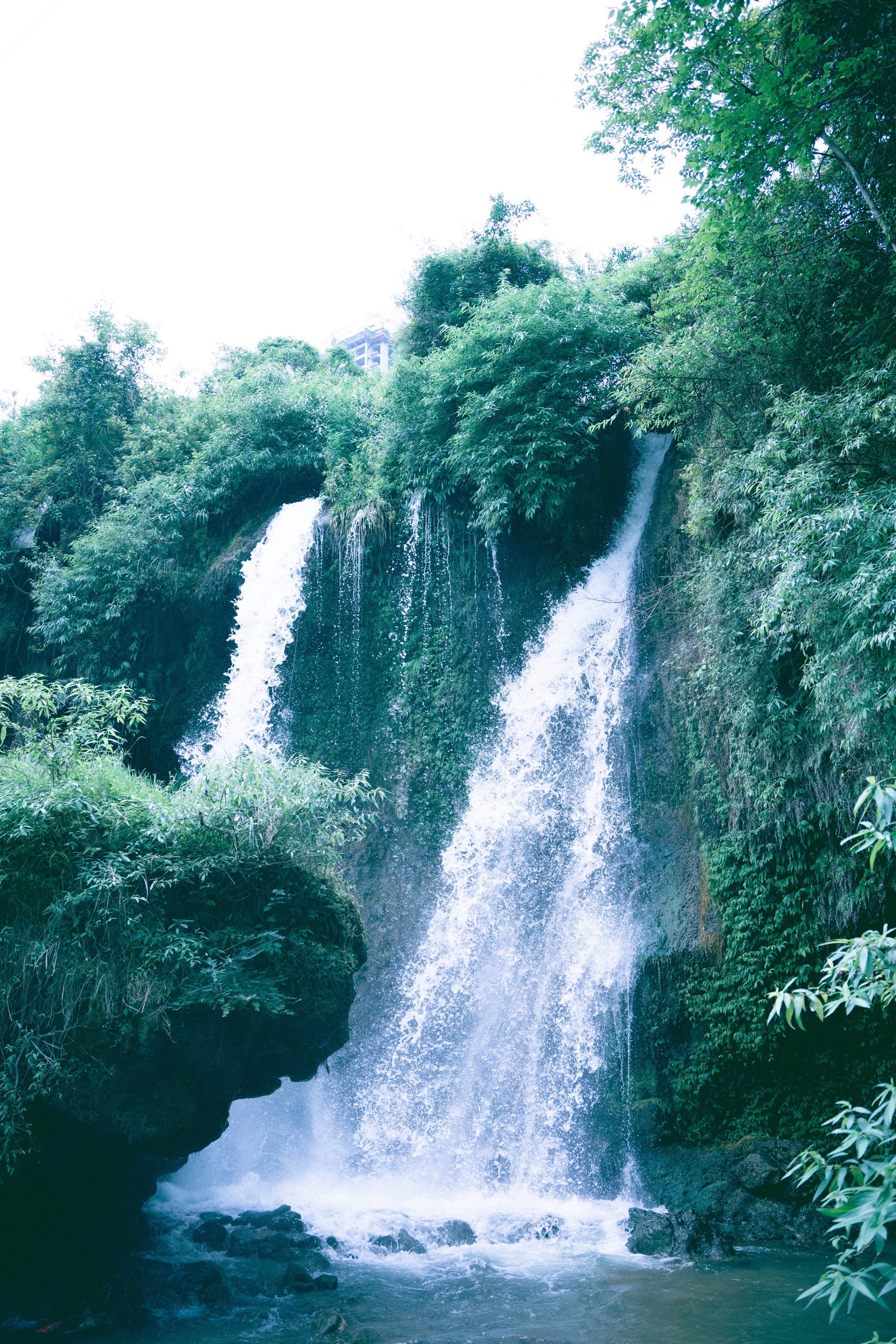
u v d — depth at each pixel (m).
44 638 23.38
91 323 26.64
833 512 9.38
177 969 8.06
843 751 10.88
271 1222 10.69
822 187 12.29
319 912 9.50
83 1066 7.66
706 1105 11.90
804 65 9.82
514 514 17.36
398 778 17.44
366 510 18.95
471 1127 13.12
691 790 13.59
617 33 12.67
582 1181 11.98
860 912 10.95
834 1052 11.22
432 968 14.98
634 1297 8.39
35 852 8.14
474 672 17.38
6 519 25.44
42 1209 8.03
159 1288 8.46
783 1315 7.82
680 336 14.26
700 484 13.47
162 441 24.50
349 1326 7.87
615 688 15.42
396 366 19.16
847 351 11.90
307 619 19.45
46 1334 7.61
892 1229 10.05
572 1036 13.12
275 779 9.48
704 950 12.32
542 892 14.68
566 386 16.64
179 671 21.28
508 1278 9.10
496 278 21.36
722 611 12.19
